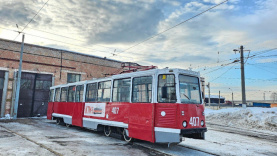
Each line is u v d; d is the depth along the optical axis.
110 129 9.41
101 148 7.04
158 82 7.31
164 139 6.73
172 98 6.91
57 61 22.84
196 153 6.69
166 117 6.84
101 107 9.90
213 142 8.87
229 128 14.68
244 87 21.41
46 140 8.12
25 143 7.42
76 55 24.42
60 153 6.02
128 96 8.38
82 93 11.84
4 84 19.23
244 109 19.56
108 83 9.79
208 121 19.23
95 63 25.94
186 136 7.63
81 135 9.97
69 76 23.84
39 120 17.81
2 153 5.90
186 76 7.41
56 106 14.91
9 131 10.49
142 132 7.39
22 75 20.52
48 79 22.22
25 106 20.48
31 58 21.06
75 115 12.09
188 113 6.85
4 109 19.08
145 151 6.79
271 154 6.92
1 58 19.25
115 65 27.86
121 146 7.50
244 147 7.98
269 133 12.81
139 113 7.66
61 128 12.66
